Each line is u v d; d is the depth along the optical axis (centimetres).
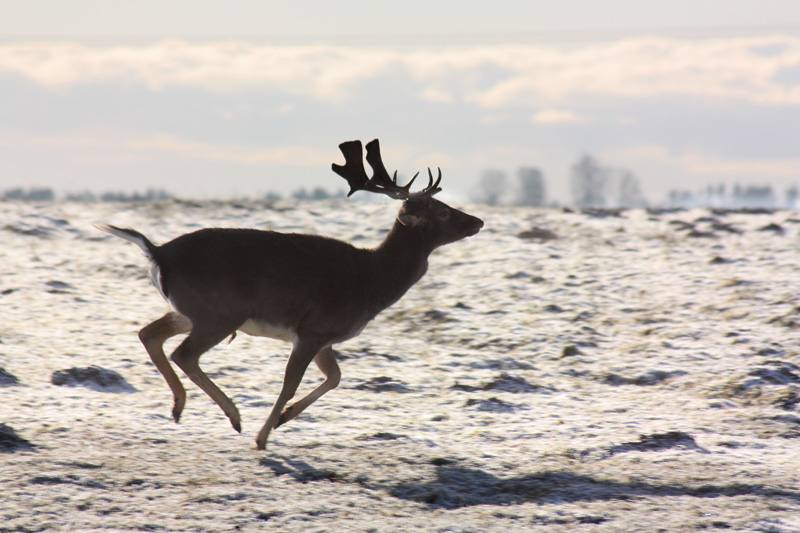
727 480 2250
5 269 5256
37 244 6069
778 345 3978
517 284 5369
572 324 4481
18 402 2745
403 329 4416
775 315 4531
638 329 4394
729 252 6372
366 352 3894
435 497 2066
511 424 2844
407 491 2109
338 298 2470
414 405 3091
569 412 3042
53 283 4925
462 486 2161
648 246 6619
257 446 2409
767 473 2325
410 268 2675
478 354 3938
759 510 1994
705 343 4091
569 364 3809
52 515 1812
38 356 3434
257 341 4012
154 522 1809
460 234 2722
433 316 4616
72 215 7225
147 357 3572
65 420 2573
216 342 2389
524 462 2400
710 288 5219
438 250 6431
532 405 3138
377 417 2880
